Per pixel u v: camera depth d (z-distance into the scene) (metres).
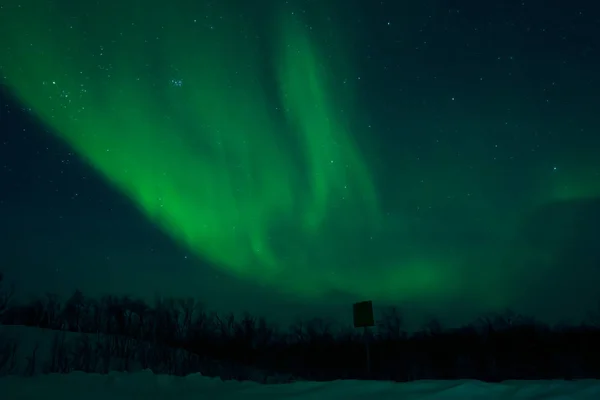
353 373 10.16
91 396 4.79
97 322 12.02
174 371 8.19
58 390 4.96
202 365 9.35
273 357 12.55
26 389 4.95
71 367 7.57
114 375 5.89
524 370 9.94
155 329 12.42
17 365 7.54
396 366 10.93
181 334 12.80
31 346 8.89
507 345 12.52
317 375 10.12
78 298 13.11
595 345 11.98
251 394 5.05
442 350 12.50
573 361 10.59
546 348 11.94
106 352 8.82
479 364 10.63
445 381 5.52
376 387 5.22
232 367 9.91
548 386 5.01
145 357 9.09
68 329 11.29
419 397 4.70
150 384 5.49
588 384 5.10
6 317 12.01
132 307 13.15
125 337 11.05
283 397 4.88
